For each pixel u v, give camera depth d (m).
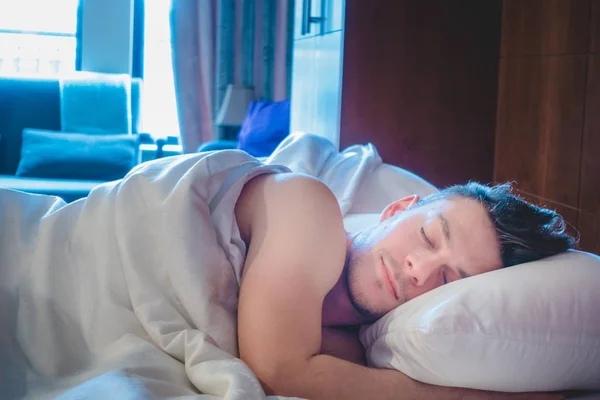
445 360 1.02
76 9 5.17
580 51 2.08
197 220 1.12
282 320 1.05
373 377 1.07
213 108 5.24
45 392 1.05
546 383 1.06
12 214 1.23
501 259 1.15
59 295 1.16
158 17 5.28
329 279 1.11
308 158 1.90
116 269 1.14
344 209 1.81
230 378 0.95
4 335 1.12
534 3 2.39
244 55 5.23
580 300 1.06
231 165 1.22
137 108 4.64
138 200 1.16
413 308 1.10
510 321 1.02
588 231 2.01
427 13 2.68
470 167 2.71
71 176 4.19
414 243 1.16
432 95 2.70
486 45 2.69
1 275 1.17
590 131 2.01
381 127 2.70
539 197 2.34
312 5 3.39
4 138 4.28
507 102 2.62
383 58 2.68
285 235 1.10
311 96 3.39
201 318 1.08
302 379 1.04
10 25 5.11
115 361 1.05
